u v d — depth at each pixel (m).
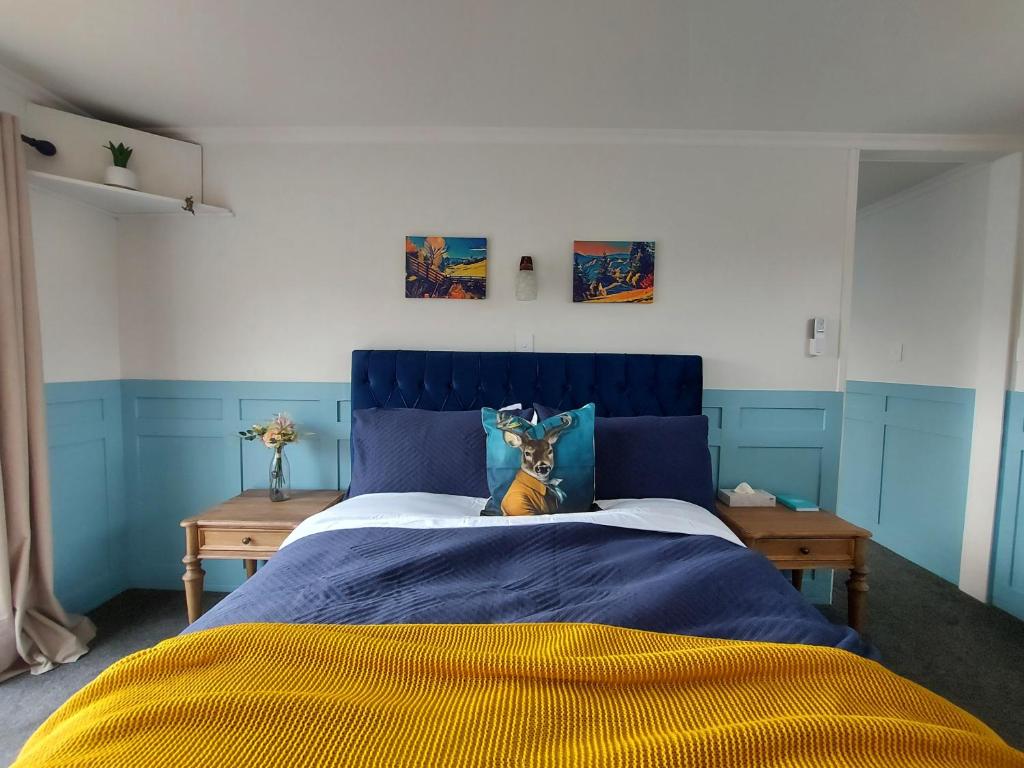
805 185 2.40
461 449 2.08
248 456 2.51
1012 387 2.44
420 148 2.40
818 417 2.48
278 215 2.42
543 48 1.74
